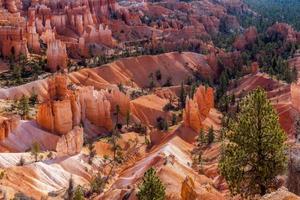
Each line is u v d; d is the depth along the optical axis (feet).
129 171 388.57
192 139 476.13
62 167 402.52
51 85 507.30
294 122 427.74
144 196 181.06
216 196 204.64
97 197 311.47
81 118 521.24
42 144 461.37
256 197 156.25
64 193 342.23
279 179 159.74
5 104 542.16
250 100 152.56
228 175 155.94
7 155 400.67
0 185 324.39
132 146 492.95
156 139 499.92
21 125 465.88
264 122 149.48
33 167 371.97
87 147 471.21
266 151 150.20
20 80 629.10
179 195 226.99
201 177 310.04
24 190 337.93
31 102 565.94
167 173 280.10
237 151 153.89
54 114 483.51
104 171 421.18
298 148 167.12
